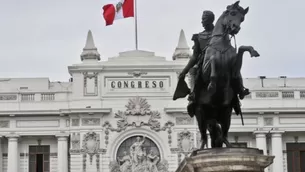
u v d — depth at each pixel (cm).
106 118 6981
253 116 7162
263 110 7106
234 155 1545
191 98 1783
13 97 7156
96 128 6956
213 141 1795
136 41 7244
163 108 6988
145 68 7031
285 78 7650
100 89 7050
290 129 7156
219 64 1708
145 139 6981
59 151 7069
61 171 7031
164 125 6950
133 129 6956
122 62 7062
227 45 1739
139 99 6994
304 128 7169
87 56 7106
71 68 7075
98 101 7006
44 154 7212
